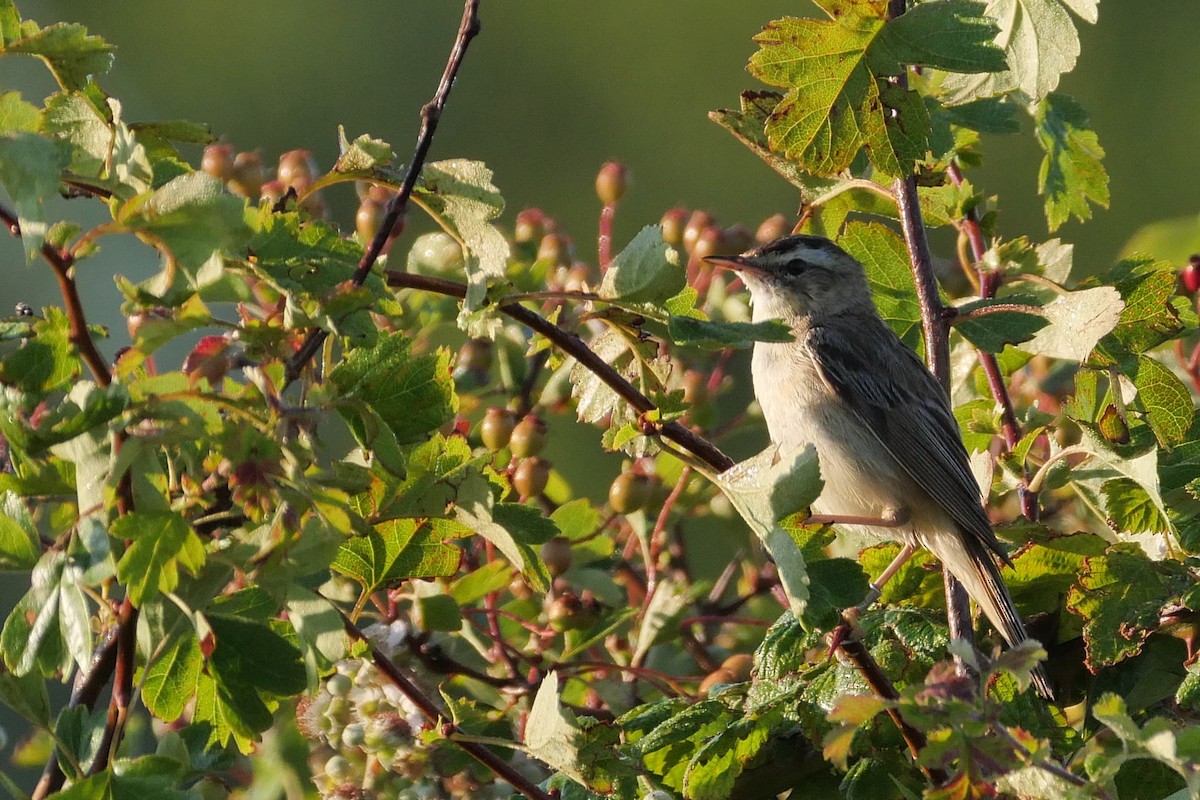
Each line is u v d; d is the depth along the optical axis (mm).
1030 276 9586
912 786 7789
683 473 10203
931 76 10234
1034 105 10164
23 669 5566
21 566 6039
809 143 8219
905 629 8070
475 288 6980
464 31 6746
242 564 5840
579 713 9414
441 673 8836
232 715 6105
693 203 28641
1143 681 8031
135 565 5516
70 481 6125
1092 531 10773
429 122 6664
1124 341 8797
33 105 6414
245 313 7461
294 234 6363
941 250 23703
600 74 29000
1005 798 6113
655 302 7078
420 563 7383
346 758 8016
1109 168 27422
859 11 7941
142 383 5723
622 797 7145
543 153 28797
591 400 8398
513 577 9656
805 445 6461
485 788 7883
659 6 29281
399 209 6539
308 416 5785
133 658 6188
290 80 28406
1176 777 7324
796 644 7637
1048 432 9727
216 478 6137
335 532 5883
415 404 6590
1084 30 27844
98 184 6090
